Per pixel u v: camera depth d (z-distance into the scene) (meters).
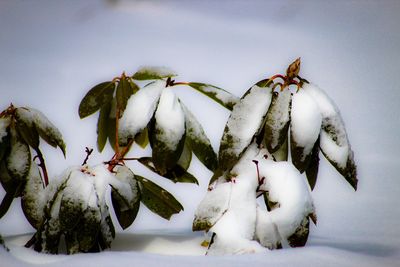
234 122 2.56
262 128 2.59
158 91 2.58
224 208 2.51
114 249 2.59
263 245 2.51
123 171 2.57
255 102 2.57
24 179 2.61
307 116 2.56
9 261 2.45
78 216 2.49
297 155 2.55
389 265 2.47
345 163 2.56
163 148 2.55
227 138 2.56
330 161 2.56
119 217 2.55
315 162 2.61
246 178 2.54
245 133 2.55
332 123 2.57
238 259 2.45
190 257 2.47
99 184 2.52
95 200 2.50
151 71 2.61
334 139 2.56
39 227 2.53
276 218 2.51
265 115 2.56
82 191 2.50
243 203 2.51
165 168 2.55
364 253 2.58
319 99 2.58
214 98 2.61
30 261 2.46
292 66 2.60
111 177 2.54
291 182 2.52
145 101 2.56
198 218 2.51
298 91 2.58
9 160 2.61
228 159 2.55
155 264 2.43
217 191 2.53
